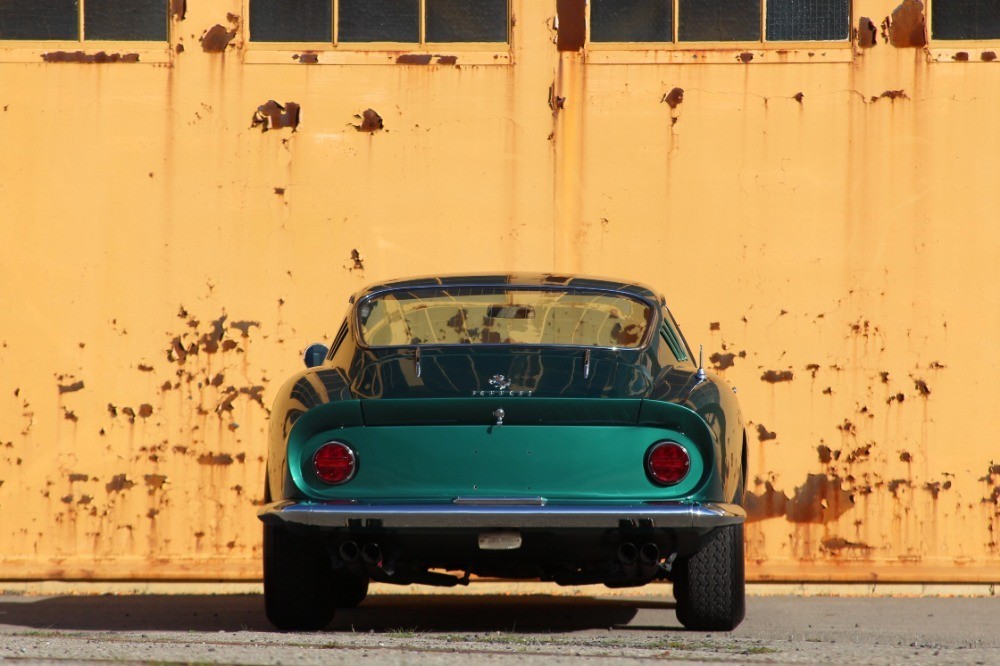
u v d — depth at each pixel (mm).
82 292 24000
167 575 23172
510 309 16953
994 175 23672
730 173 23984
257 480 23672
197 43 24422
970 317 23484
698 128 24078
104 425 23766
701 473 14711
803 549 23297
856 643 16516
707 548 16328
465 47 24547
